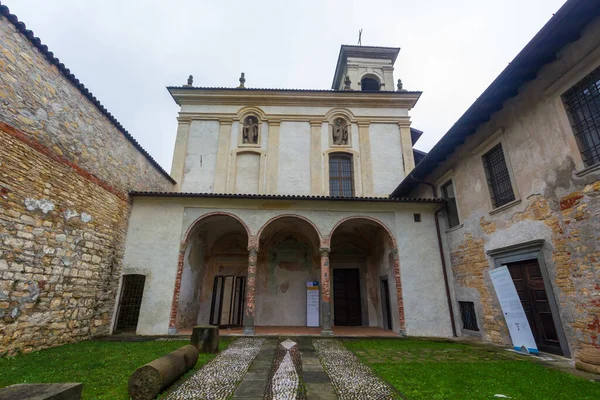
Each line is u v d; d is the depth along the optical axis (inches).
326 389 190.2
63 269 321.4
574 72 269.4
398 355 295.1
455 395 179.9
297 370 235.6
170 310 416.5
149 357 266.8
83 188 355.3
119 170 429.7
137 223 449.4
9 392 123.9
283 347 331.6
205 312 544.4
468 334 408.8
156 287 424.2
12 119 268.5
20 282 271.0
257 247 450.6
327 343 360.8
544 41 260.8
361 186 668.7
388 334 445.4
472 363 260.7
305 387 193.8
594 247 249.8
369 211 477.1
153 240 443.2
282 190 650.2
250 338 390.6
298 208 471.2
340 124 725.3
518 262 332.5
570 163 273.1
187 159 668.1
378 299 559.5
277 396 177.3
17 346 265.6
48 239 303.1
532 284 312.5
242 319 549.0
